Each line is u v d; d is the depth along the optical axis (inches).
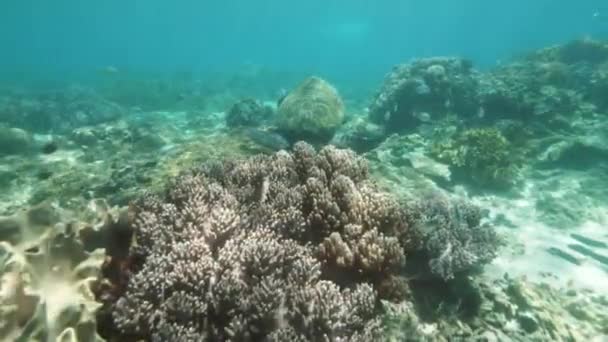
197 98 219.6
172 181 56.0
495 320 43.7
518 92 117.5
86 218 41.5
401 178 80.4
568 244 66.6
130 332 31.5
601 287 55.6
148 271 34.5
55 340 27.7
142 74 352.8
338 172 50.0
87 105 171.6
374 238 39.4
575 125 111.0
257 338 32.4
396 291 39.4
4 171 81.7
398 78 141.3
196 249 36.2
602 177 89.0
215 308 33.0
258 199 48.5
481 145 88.0
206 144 83.9
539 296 49.7
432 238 45.8
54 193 72.1
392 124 123.5
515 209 78.2
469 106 120.6
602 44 184.7
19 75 380.8
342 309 33.0
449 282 45.5
